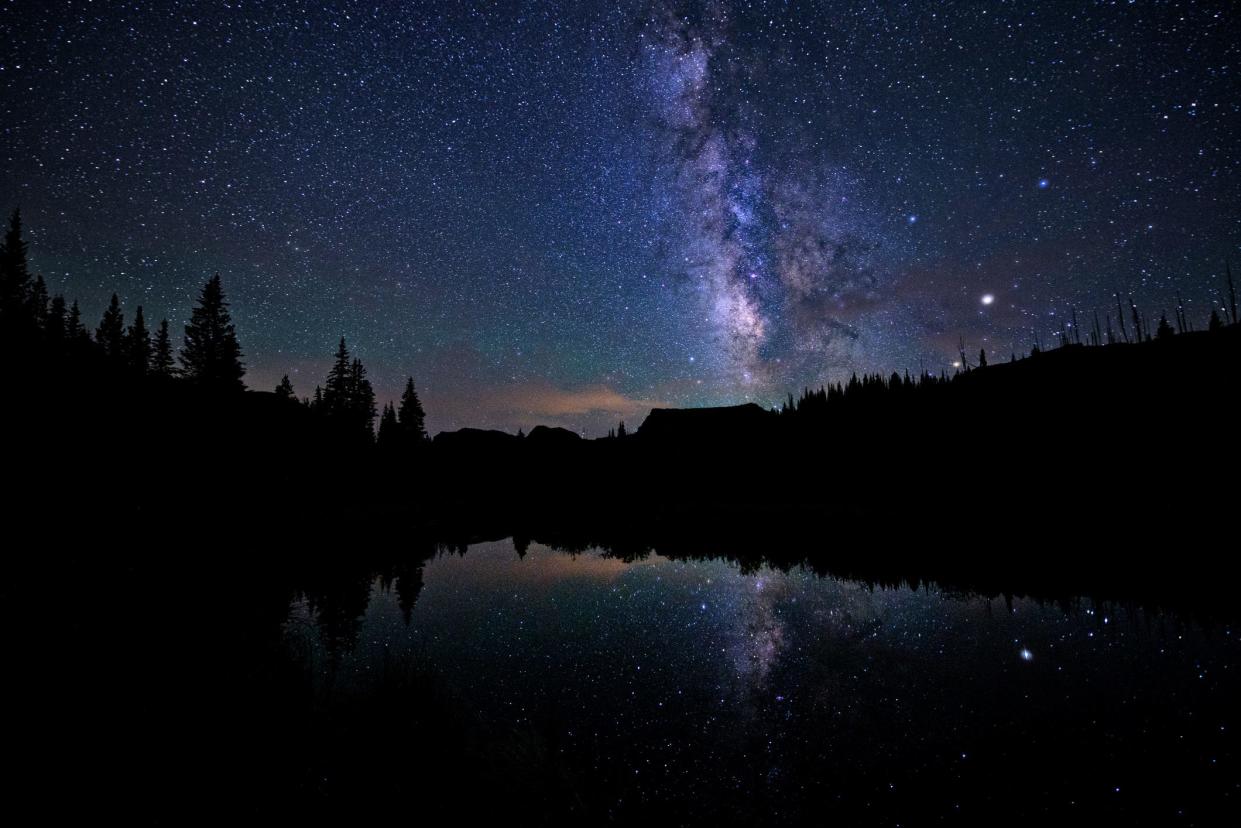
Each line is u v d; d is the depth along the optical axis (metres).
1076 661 9.50
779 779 6.12
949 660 9.86
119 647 7.32
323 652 10.05
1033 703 7.96
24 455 18.72
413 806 5.03
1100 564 16.88
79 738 5.17
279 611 12.06
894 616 12.89
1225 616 11.40
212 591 11.61
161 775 4.90
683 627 12.50
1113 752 6.50
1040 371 55.66
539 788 5.66
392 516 34.78
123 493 19.67
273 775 5.18
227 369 40.78
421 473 56.25
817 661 10.07
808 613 13.54
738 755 6.66
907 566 18.83
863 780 6.09
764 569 19.89
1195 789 5.70
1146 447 33.50
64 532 13.89
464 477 59.78
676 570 20.11
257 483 29.34
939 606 13.59
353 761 5.58
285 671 7.54
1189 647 9.84
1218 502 23.23
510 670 9.66
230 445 31.25
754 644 11.19
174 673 6.83
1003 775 6.12
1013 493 31.98
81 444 21.50
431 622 12.69
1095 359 54.06
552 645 11.12
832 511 35.50
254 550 18.22
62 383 25.23
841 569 19.11
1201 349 47.53
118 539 14.52
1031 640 10.70
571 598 15.35
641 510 42.16
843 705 8.12
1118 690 8.26
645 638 11.65
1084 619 11.81
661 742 6.99
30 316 31.48
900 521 29.28
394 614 13.30
